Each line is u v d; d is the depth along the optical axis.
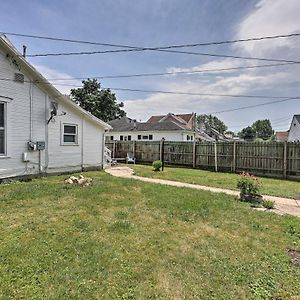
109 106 41.78
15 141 9.19
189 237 4.48
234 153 15.18
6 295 2.67
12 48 8.58
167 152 18.62
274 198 8.35
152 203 6.57
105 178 10.45
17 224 4.70
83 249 3.78
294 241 4.54
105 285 2.94
